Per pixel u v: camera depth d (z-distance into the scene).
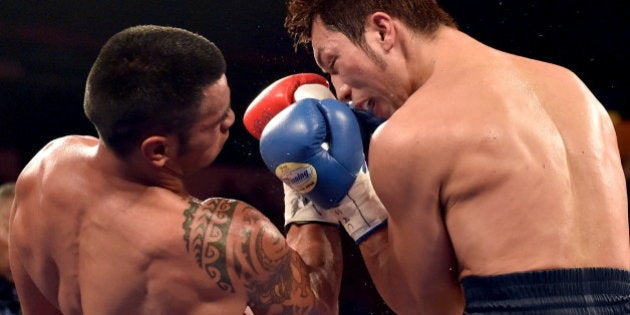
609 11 4.98
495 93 1.77
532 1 4.95
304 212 2.11
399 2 1.95
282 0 5.25
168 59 1.62
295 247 2.05
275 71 5.36
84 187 1.75
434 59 1.91
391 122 1.80
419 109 1.78
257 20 5.34
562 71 1.95
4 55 5.49
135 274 1.68
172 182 1.73
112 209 1.71
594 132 1.83
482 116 1.72
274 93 2.26
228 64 5.37
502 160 1.69
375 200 1.98
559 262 1.65
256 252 1.65
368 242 1.98
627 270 1.77
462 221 1.71
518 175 1.68
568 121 1.81
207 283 1.65
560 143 1.76
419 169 1.73
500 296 1.66
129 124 1.62
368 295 4.73
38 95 5.58
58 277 1.81
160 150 1.66
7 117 5.54
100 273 1.71
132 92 1.59
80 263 1.75
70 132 5.66
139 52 1.62
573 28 5.02
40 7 5.41
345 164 1.93
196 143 1.69
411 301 1.89
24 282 1.91
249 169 5.32
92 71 1.65
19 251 1.87
